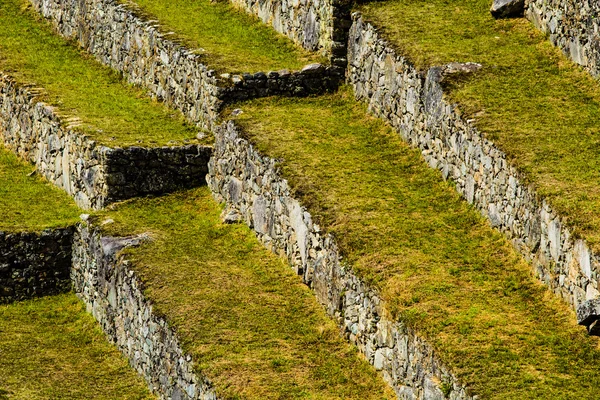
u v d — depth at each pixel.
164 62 132.88
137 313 104.75
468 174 103.06
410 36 118.31
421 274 93.62
